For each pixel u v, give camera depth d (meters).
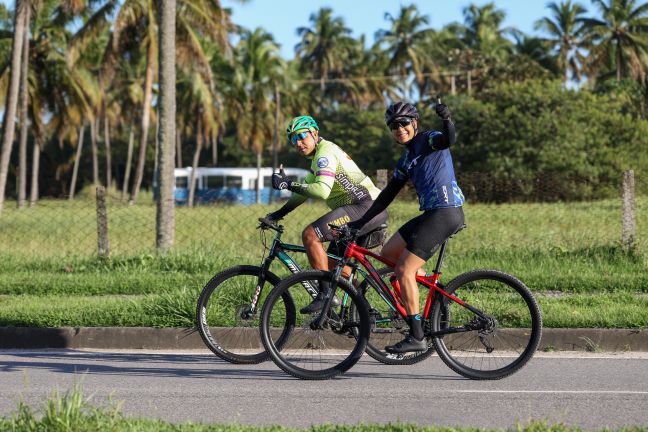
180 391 14.96
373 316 16.16
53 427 10.88
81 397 11.88
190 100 117.00
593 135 90.62
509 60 138.62
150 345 19.38
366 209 16.78
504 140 91.69
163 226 30.25
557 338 18.70
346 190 16.73
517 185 37.69
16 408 13.48
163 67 30.50
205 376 16.31
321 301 16.05
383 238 16.88
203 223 45.03
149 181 185.88
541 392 14.80
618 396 14.48
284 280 16.06
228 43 80.06
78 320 19.92
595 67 147.88
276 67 130.75
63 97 99.25
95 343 19.45
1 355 18.50
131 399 14.32
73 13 76.56
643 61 145.88
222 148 181.62
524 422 12.73
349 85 176.50
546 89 92.75
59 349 19.27
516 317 16.48
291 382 15.77
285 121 143.88
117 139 178.75
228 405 13.92
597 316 19.31
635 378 15.94
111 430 11.05
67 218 53.69
